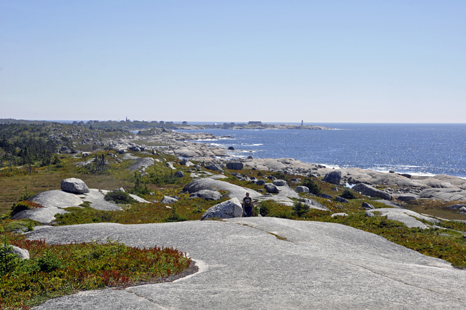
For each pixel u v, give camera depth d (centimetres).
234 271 1259
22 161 9956
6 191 5328
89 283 1095
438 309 913
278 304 927
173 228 2119
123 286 1096
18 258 1264
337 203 5231
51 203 3503
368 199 6419
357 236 2138
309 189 6594
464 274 1353
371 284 1105
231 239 1794
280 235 1931
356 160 16875
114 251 1473
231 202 2838
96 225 2375
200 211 3656
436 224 3041
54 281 1087
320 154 19688
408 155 19012
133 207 3847
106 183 6606
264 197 4509
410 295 1015
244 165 12594
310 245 1736
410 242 2186
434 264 1642
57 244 1873
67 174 7362
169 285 1100
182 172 7869
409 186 8919
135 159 9344
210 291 1034
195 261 1444
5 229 2344
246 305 919
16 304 919
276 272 1237
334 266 1317
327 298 972
